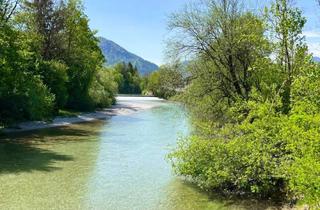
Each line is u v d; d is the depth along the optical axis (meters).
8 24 35.91
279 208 13.94
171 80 31.08
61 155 24.42
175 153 17.25
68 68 49.34
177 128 41.69
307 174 10.20
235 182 15.50
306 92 14.51
